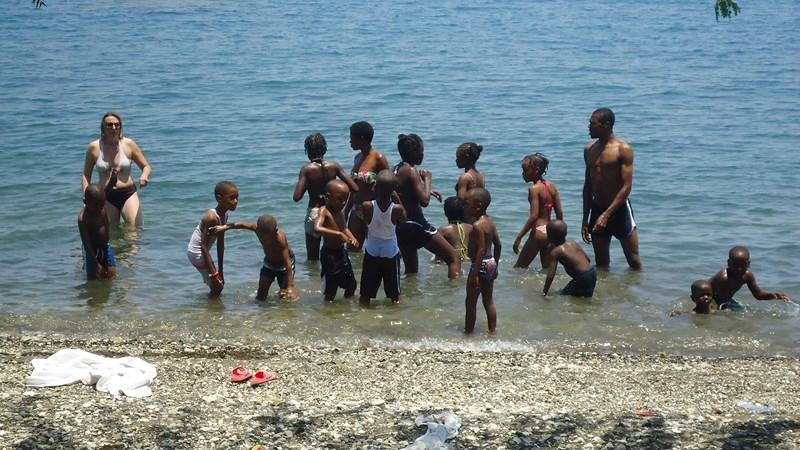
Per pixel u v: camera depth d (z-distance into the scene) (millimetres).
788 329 10281
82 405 7559
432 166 18859
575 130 23422
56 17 55625
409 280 11805
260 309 10648
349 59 38375
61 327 9984
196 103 27141
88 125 23062
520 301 11008
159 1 68125
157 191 16406
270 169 18203
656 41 47750
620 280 11906
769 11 67125
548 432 7195
